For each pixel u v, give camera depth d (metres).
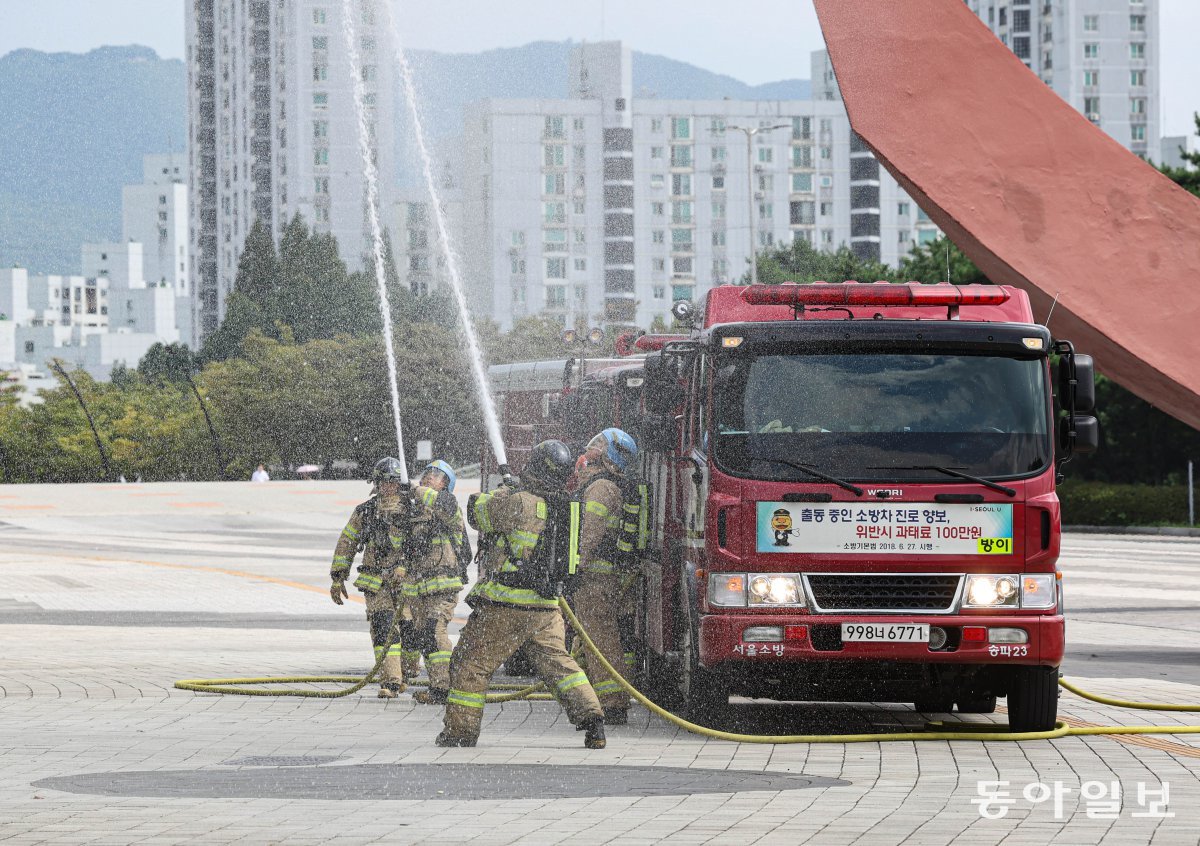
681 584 22.83
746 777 17.73
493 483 40.16
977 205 34.34
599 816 15.31
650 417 22.09
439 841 14.09
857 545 20.33
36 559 59.47
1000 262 34.19
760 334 20.83
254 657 30.83
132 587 47.50
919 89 34.69
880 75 34.72
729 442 20.67
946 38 34.78
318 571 54.34
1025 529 20.45
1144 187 34.34
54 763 18.59
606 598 22.67
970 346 20.86
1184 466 97.31
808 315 22.19
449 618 24.56
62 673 27.88
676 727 22.38
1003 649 20.31
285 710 23.64
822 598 20.38
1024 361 20.97
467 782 17.34
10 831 14.47
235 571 54.06
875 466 20.47
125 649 32.03
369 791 16.72
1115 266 34.16
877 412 20.70
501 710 23.97
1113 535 84.88
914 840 14.19
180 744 20.16
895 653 20.22
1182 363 33.44
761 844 13.98
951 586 20.42
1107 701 24.58
